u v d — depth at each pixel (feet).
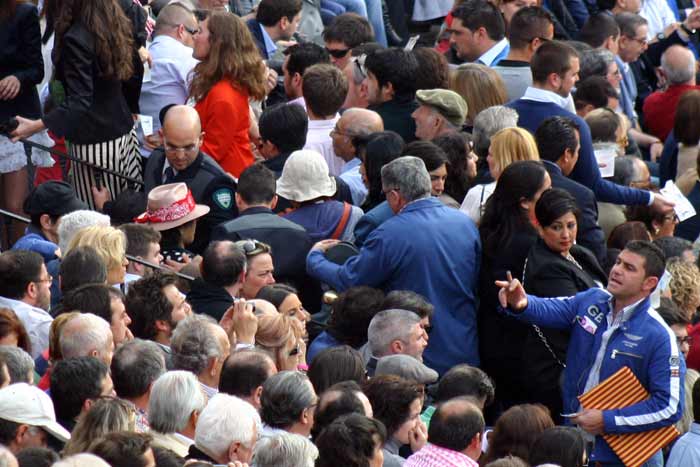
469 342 112.06
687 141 160.25
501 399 114.01
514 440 91.61
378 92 140.56
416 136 135.33
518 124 133.90
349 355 93.50
